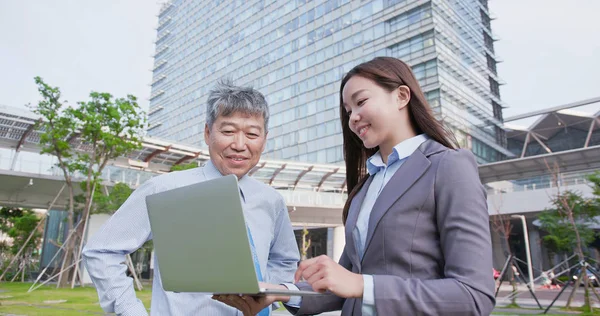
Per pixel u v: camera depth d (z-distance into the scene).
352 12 28.72
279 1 35.69
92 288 14.56
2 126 16.28
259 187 1.85
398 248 1.18
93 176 16.22
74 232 15.18
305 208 20.72
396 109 1.39
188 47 49.12
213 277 0.97
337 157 26.66
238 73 38.28
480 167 22.03
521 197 21.17
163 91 52.47
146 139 17.30
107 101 14.69
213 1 46.06
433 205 1.17
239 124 1.66
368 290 1.01
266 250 1.77
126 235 1.64
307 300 1.49
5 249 25.36
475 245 1.04
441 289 0.98
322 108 28.77
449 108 23.38
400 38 25.33
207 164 1.85
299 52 32.06
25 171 16.91
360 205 1.47
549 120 29.77
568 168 20.30
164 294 1.59
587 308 8.07
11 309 8.23
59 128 14.45
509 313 7.96
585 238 9.16
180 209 1.03
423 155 1.28
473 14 29.23
